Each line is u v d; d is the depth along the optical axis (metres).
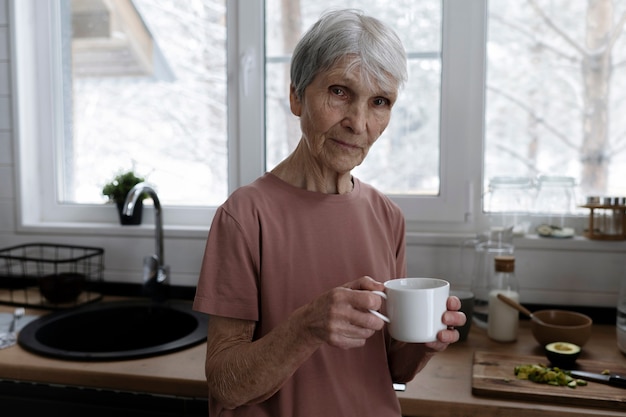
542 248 1.71
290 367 0.87
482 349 1.46
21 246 1.98
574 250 1.69
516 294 1.53
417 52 1.82
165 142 2.05
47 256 2.05
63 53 2.10
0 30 2.02
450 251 1.76
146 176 2.07
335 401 0.98
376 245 1.07
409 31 1.82
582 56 1.76
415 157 1.86
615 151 1.76
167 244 1.94
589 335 1.41
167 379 1.26
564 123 1.79
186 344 1.45
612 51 1.74
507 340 1.50
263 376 0.87
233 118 1.96
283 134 1.94
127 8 2.04
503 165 1.84
